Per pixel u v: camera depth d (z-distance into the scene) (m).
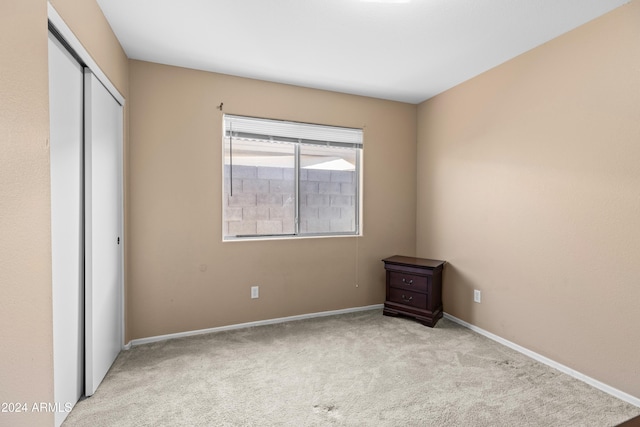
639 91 1.84
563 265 2.25
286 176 3.32
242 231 3.15
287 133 3.22
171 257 2.79
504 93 2.70
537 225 2.43
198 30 2.24
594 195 2.07
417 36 2.31
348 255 3.50
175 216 2.79
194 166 2.85
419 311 3.17
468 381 2.11
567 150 2.22
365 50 2.52
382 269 3.66
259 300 3.12
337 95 3.41
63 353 1.67
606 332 2.00
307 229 3.43
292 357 2.44
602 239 2.03
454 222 3.24
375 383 2.08
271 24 2.17
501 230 2.73
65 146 1.66
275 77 3.04
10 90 1.03
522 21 2.10
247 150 3.15
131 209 2.66
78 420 1.70
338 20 2.12
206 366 2.30
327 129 3.39
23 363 1.11
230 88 2.97
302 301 3.30
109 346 2.24
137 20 2.11
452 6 1.96
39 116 1.22
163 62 2.72
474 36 2.30
